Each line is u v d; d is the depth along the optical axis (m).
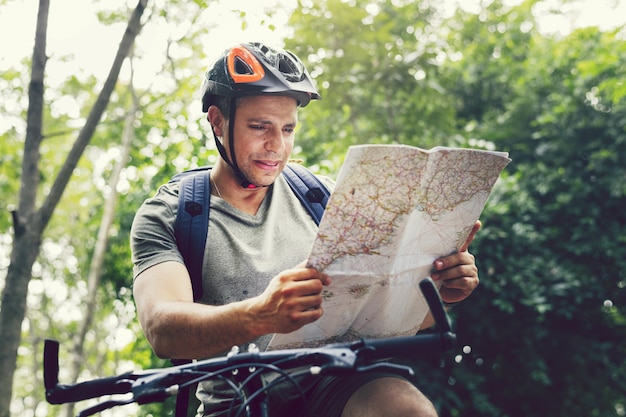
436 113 10.00
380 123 9.88
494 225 8.59
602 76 10.05
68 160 5.11
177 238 2.24
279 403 2.13
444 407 8.19
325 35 9.14
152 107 9.00
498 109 11.30
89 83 9.88
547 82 10.70
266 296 1.81
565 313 8.64
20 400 13.70
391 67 9.37
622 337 9.41
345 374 1.66
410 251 1.96
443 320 1.70
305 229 2.38
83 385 1.75
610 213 9.41
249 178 2.26
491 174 1.94
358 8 9.53
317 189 2.46
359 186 1.78
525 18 12.77
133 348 9.41
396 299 2.01
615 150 9.60
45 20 5.19
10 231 10.26
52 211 5.12
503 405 9.18
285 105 2.26
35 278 11.55
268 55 2.29
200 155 8.08
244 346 2.21
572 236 9.22
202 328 1.90
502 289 8.38
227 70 2.25
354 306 1.95
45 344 1.73
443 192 1.91
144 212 2.28
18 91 8.38
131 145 9.12
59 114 9.95
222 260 2.25
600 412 9.07
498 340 8.76
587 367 9.12
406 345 1.70
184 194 2.30
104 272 9.43
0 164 9.69
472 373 8.59
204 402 2.24
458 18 13.23
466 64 11.77
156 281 2.12
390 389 1.91
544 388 9.04
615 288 9.23
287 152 2.29
